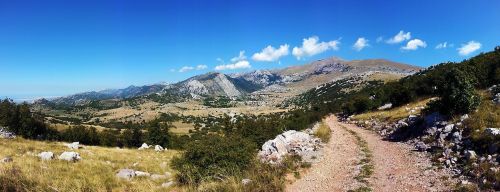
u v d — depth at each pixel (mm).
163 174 26297
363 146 33969
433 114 34969
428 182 18406
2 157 26109
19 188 16375
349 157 28125
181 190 19547
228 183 18547
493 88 41125
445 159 22562
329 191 18516
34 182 17750
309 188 19172
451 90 32781
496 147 20109
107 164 28125
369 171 22172
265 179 19328
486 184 15953
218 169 20859
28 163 23438
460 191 15953
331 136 42500
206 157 21281
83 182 19547
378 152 29859
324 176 21797
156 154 42188
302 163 24656
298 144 31594
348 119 77938
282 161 24156
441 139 27328
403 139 36156
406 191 17344
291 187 19297
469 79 33281
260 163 22500
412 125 38250
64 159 27500
